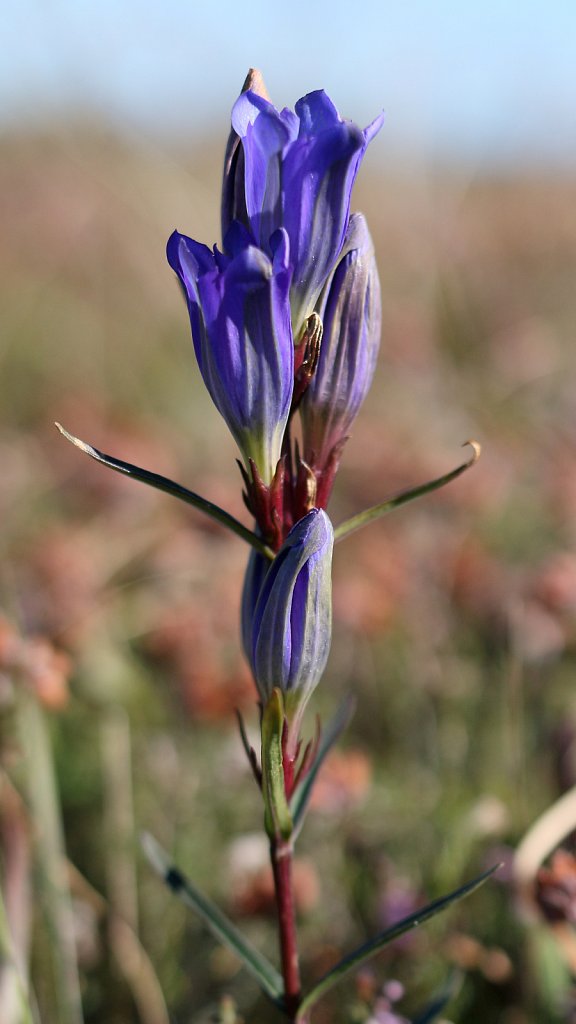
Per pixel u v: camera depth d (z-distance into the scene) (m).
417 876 0.47
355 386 0.33
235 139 0.33
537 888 0.42
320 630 0.33
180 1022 0.45
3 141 1.44
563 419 0.90
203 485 0.73
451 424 0.91
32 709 0.44
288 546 0.33
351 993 0.44
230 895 0.46
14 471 0.77
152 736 0.54
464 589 0.62
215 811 0.51
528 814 0.50
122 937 0.44
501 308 1.25
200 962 0.46
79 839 0.50
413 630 0.61
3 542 0.65
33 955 0.44
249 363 0.32
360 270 0.33
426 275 1.22
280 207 0.32
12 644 0.45
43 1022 0.43
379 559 0.65
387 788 0.51
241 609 0.34
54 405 0.97
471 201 1.71
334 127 0.31
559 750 0.50
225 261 0.32
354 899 0.47
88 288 1.26
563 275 1.38
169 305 1.23
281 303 0.32
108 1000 0.44
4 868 0.43
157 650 0.57
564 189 1.70
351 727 0.59
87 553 0.63
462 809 0.49
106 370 1.09
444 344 1.17
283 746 0.34
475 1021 0.44
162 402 1.04
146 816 0.50
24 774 0.45
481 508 0.74
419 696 0.58
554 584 0.57
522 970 0.44
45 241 1.33
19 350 1.10
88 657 0.54
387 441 0.80
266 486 0.33
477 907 0.46
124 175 1.13
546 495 0.75
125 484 0.75
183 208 1.14
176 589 0.63
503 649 0.58
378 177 1.29
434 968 0.44
